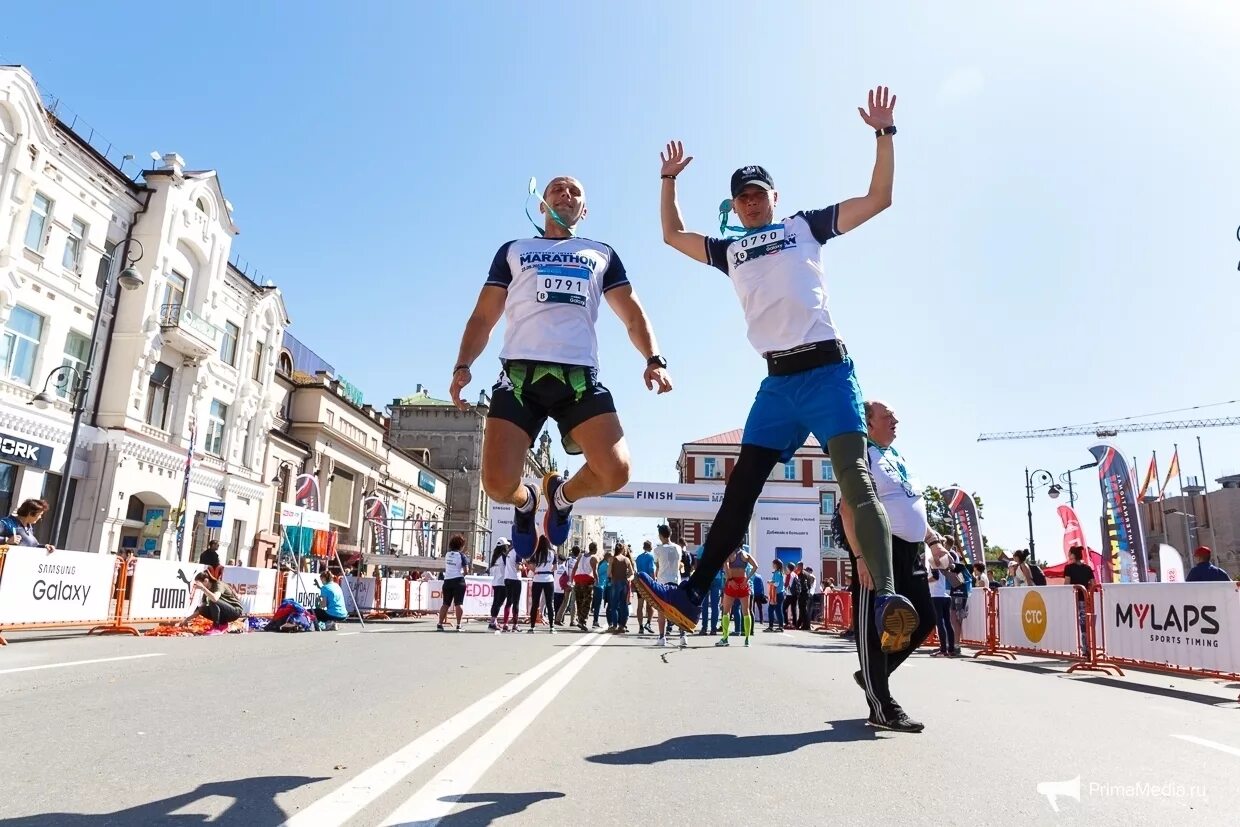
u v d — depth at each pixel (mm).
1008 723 4617
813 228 3844
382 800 2645
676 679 6703
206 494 29625
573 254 3871
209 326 28234
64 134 22047
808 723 4391
